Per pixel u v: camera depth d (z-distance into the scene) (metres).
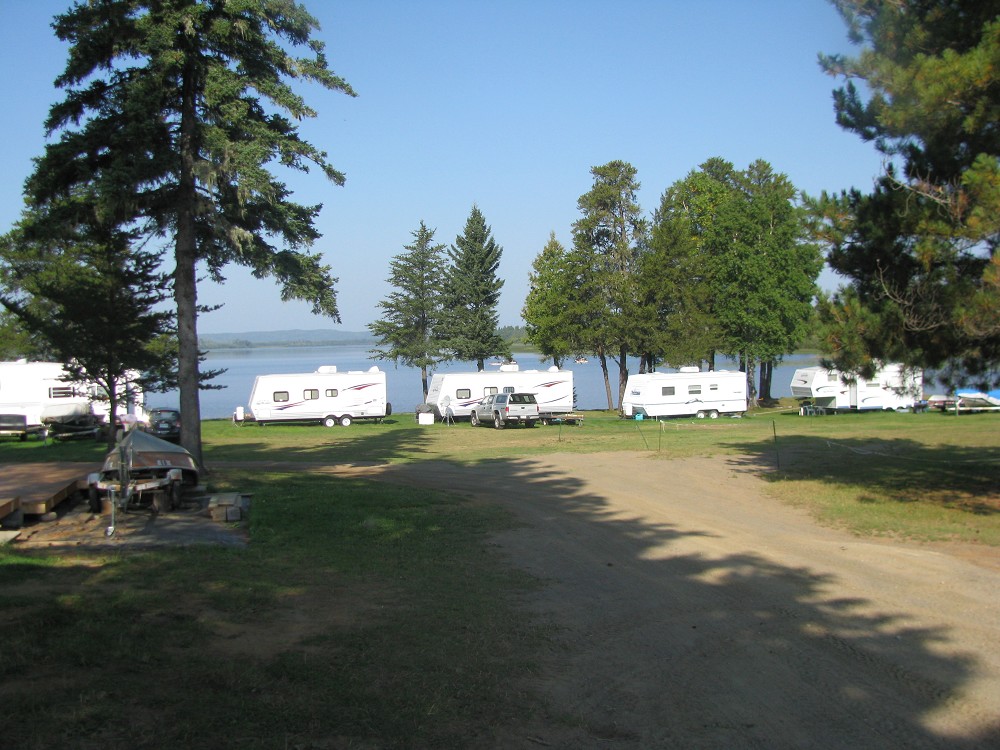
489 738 4.43
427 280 55.81
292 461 23.84
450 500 14.83
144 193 14.57
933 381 13.13
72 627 5.55
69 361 21.56
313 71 14.86
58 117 14.23
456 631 6.47
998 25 10.63
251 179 13.60
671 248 44.34
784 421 38.44
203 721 4.14
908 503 13.92
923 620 7.00
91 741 3.78
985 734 4.62
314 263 16.23
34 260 29.03
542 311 49.88
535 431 36.22
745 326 45.53
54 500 11.25
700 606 7.61
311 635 6.00
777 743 4.51
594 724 4.75
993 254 10.70
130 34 13.80
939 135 11.80
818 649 6.22
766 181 53.38
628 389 42.16
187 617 6.13
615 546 10.83
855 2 12.74
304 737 4.14
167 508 12.02
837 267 13.48
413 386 97.25
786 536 11.55
